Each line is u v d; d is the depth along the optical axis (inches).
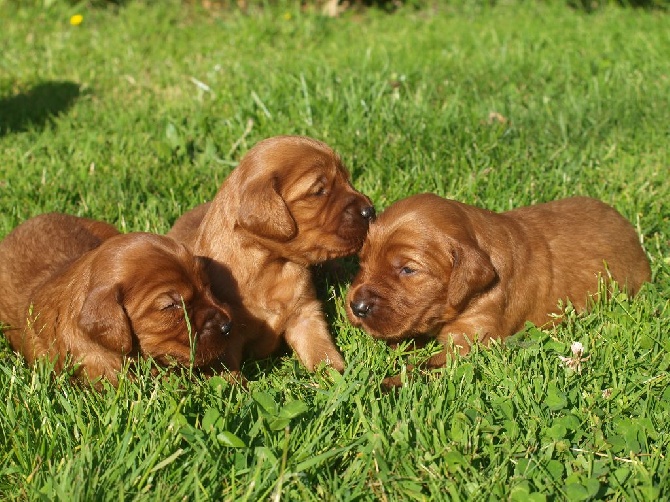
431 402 51.0
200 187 68.1
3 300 58.2
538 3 116.1
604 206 61.4
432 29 104.8
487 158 68.9
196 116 75.2
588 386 52.0
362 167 68.9
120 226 64.9
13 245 59.9
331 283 62.2
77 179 69.5
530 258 57.7
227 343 54.2
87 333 52.3
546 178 67.9
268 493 47.6
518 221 59.0
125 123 76.7
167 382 52.5
